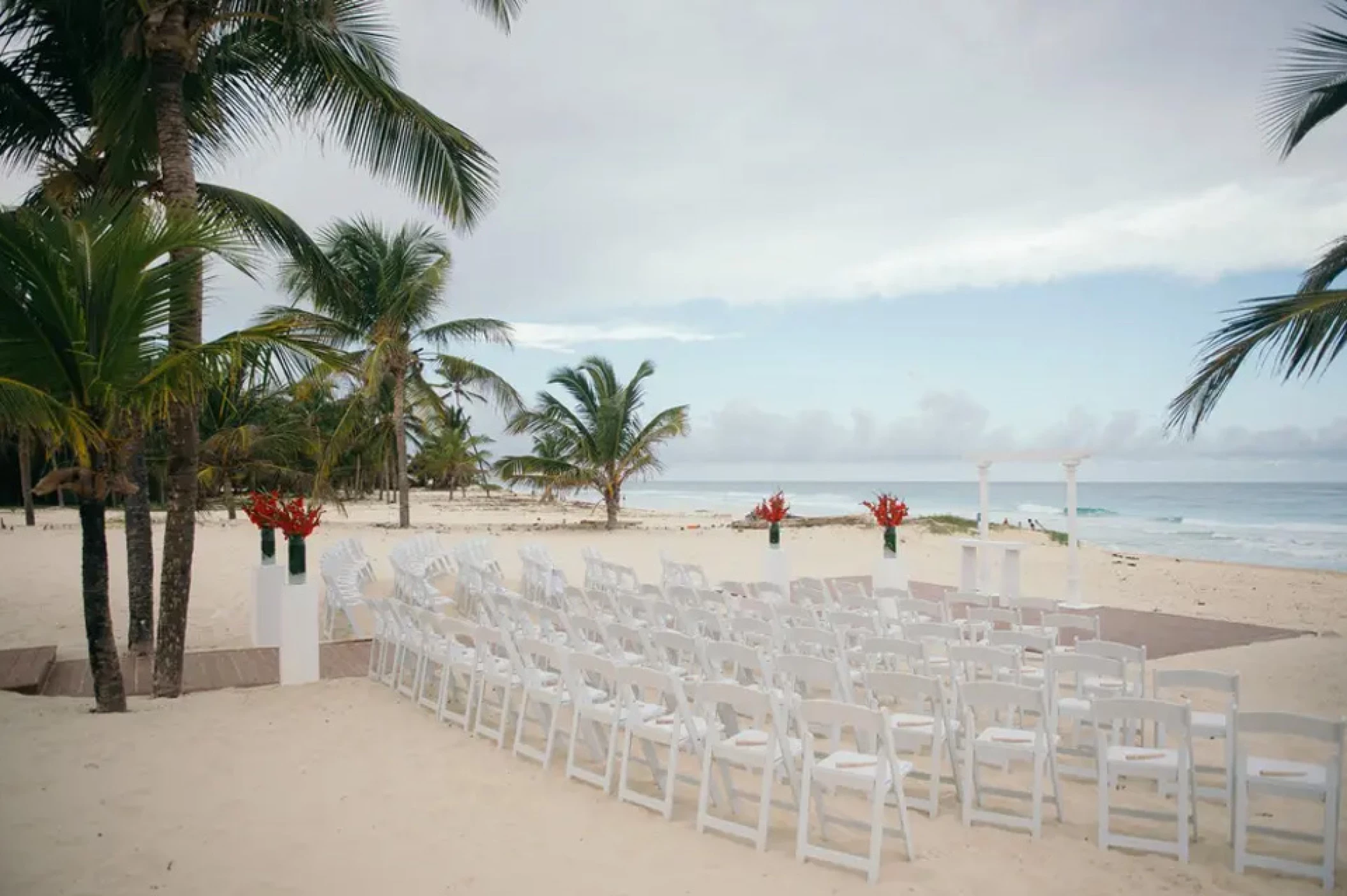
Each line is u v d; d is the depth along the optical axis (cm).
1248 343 709
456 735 595
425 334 2370
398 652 722
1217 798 475
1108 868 396
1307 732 384
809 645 697
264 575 920
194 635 1016
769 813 430
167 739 571
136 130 859
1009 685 436
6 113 911
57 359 562
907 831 401
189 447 715
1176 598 1311
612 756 489
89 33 875
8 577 1393
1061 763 555
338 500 2412
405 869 385
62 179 932
